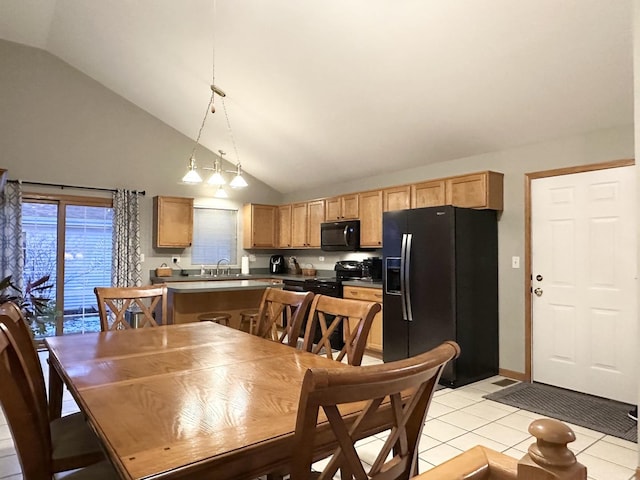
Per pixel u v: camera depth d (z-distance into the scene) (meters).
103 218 5.85
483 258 4.10
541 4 2.64
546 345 3.88
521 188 4.08
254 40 3.85
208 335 2.48
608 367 3.48
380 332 4.74
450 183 4.38
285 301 2.63
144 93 5.67
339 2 3.12
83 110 5.70
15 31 5.01
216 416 1.25
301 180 6.75
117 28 4.41
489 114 3.78
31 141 5.34
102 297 2.83
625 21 2.59
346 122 4.68
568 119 3.54
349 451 0.86
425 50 3.29
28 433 1.34
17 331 1.68
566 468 0.58
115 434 1.12
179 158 6.46
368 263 5.37
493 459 0.68
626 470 2.36
